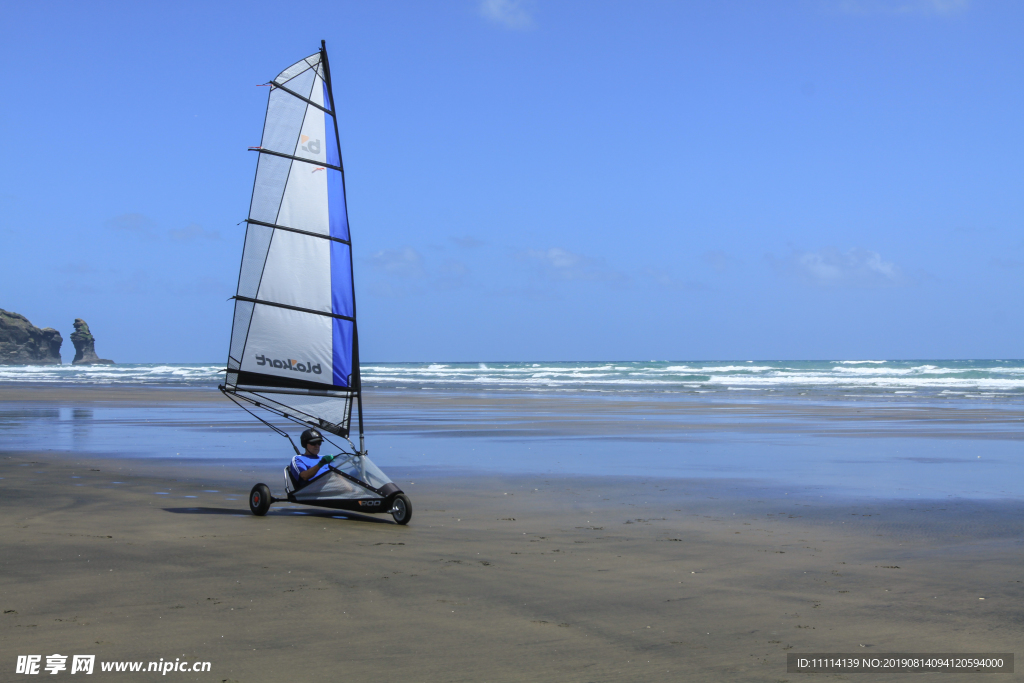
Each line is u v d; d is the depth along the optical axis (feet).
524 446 60.34
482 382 208.44
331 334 34.12
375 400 127.44
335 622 18.49
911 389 159.74
